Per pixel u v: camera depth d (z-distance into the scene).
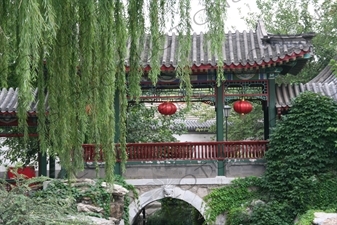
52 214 10.52
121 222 17.23
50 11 7.27
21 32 6.93
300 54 16.75
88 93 9.19
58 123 9.23
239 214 16.80
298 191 16.31
